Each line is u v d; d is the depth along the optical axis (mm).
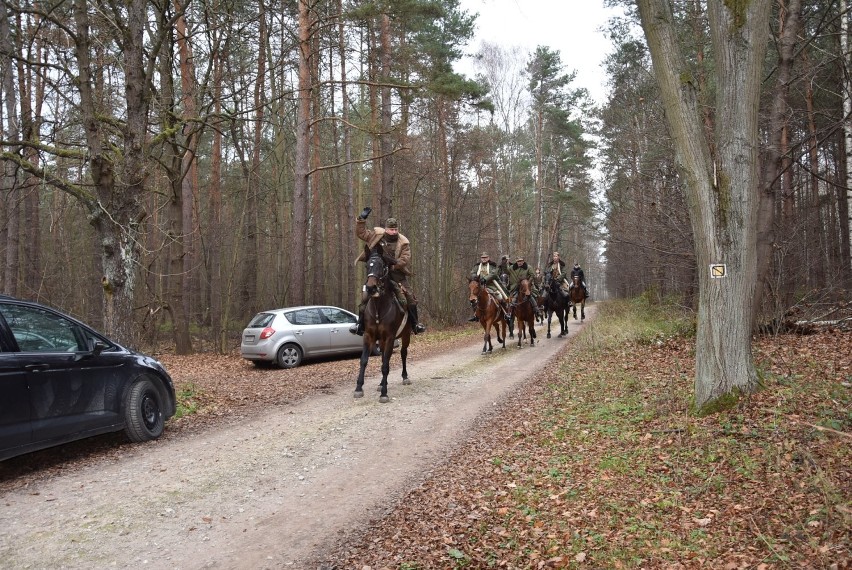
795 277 13227
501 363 14367
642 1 7363
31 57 11062
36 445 6117
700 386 7398
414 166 28047
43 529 4902
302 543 4738
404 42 23141
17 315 6277
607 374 11234
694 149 7219
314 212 27125
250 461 6863
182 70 17109
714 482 5316
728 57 7051
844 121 12461
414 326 11328
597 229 26219
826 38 16203
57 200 20516
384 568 4242
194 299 29609
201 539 4789
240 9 15945
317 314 15812
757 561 3947
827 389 7422
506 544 4574
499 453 6992
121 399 7352
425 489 5883
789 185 17188
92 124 9492
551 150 44906
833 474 4914
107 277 9719
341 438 7844
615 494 5414
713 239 7230
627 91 22141
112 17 11148
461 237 32062
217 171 21828
